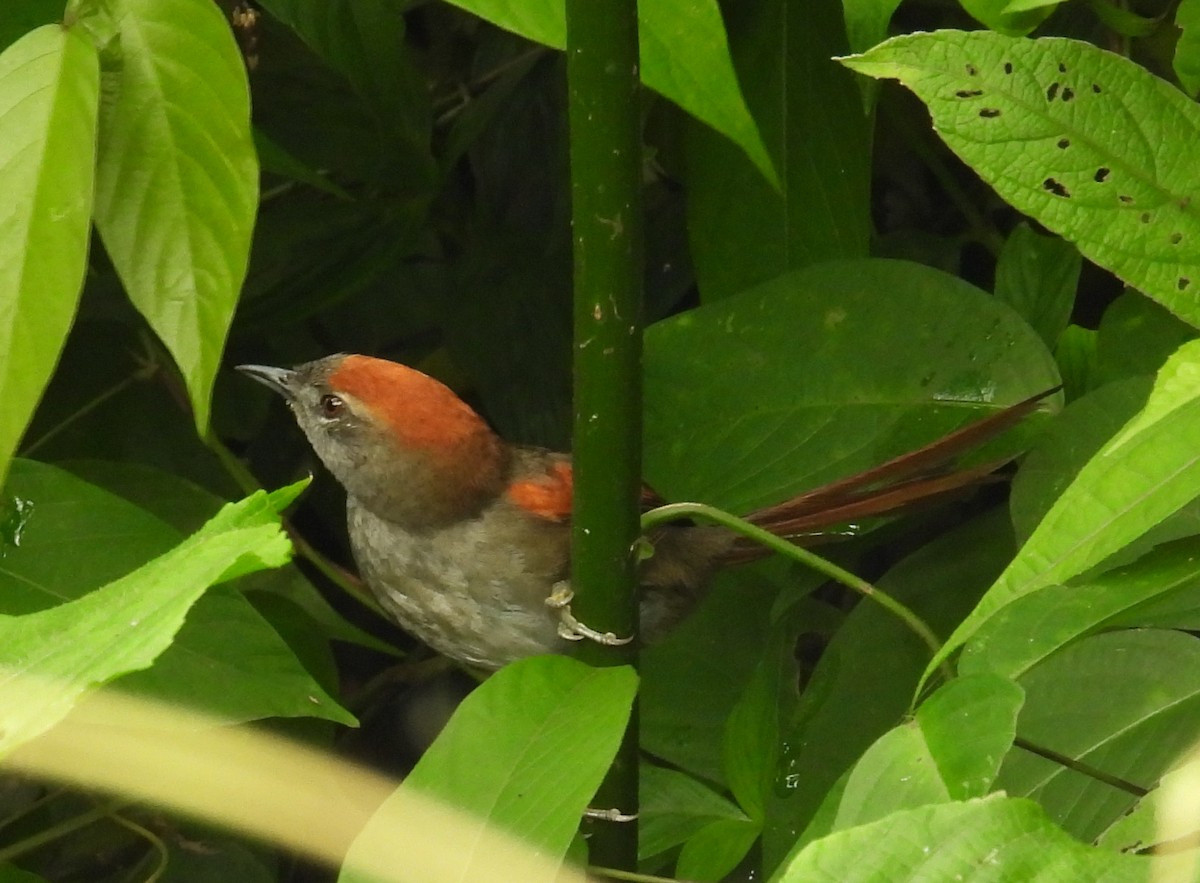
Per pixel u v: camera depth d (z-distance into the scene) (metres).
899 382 5.77
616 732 3.63
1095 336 6.08
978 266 7.80
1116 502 3.10
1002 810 2.81
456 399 6.76
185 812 5.29
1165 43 6.39
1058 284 6.21
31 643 2.82
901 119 7.09
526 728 3.71
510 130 8.07
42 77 4.09
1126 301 5.80
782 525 6.02
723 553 6.83
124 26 4.21
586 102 3.94
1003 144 3.46
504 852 3.42
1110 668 4.51
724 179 6.22
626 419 4.30
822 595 7.51
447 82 8.22
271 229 7.17
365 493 6.75
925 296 5.77
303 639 6.40
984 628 3.84
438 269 8.31
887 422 5.76
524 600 6.66
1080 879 2.73
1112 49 6.56
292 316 7.43
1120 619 3.78
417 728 8.38
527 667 3.84
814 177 6.15
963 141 3.46
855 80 6.04
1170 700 4.44
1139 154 3.46
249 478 7.17
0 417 4.04
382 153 7.04
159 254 4.30
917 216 7.77
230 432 7.92
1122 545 3.09
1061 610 3.80
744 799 5.12
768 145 6.15
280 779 5.27
